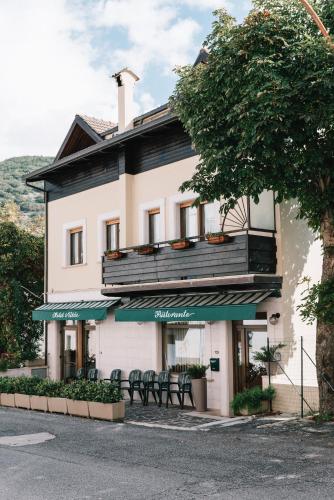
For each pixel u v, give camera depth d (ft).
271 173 41.24
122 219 68.23
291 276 52.54
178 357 62.08
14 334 84.48
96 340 72.38
